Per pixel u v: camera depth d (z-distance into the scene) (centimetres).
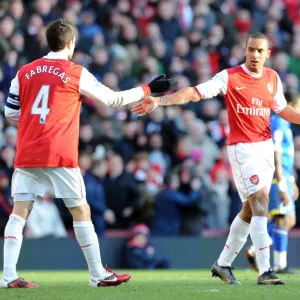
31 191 2675
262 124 2875
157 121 6056
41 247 5144
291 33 7731
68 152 2648
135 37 6688
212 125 6347
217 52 7088
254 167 2831
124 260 5259
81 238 2700
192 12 7188
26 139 2656
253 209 2839
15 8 6156
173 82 2814
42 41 6191
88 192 5234
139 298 2291
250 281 3244
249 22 7419
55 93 2658
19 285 2673
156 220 5462
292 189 3850
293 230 5684
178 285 2870
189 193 5481
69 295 2375
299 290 2584
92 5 6894
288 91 3756
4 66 5928
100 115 5938
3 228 5141
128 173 5516
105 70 6297
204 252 5397
